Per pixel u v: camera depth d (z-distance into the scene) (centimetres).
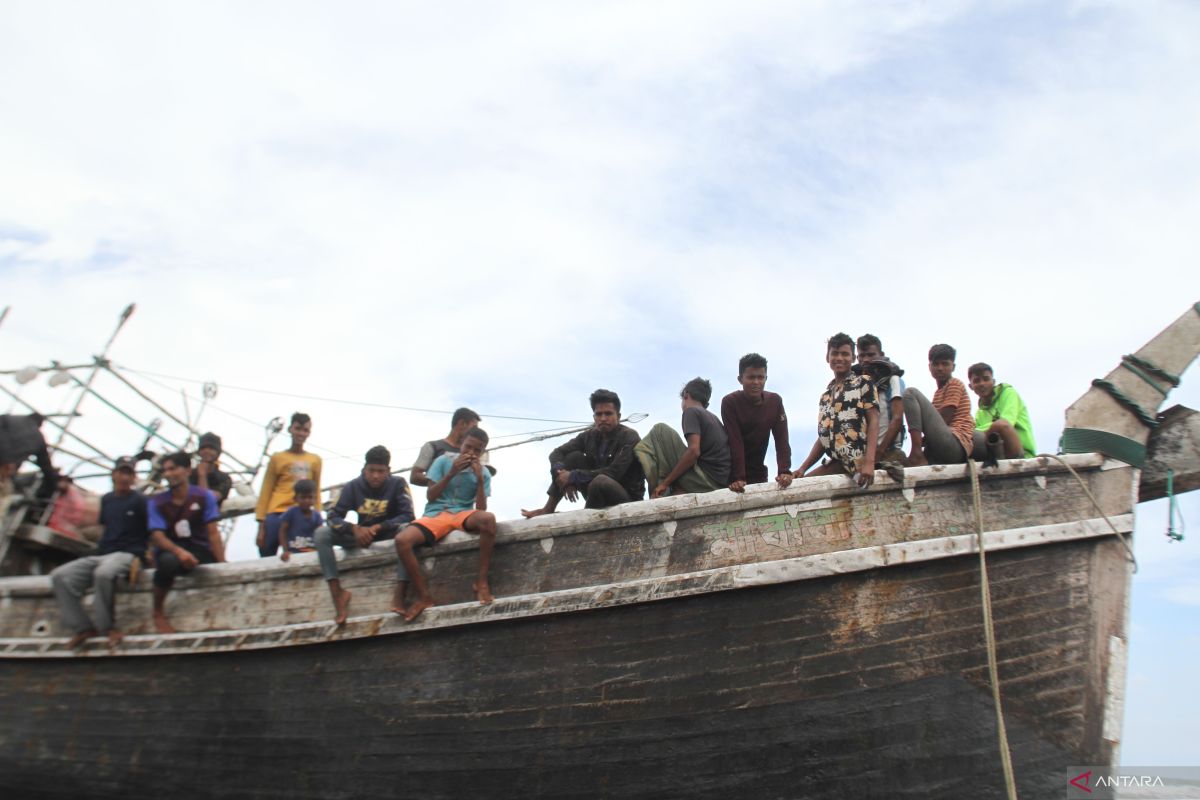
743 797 688
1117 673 738
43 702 811
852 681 695
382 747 723
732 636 698
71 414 969
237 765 752
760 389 795
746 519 719
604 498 767
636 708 695
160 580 787
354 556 755
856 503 729
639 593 698
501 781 704
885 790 689
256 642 752
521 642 712
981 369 896
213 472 1070
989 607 717
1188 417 805
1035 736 712
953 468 746
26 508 889
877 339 803
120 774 779
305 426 963
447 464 777
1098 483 779
